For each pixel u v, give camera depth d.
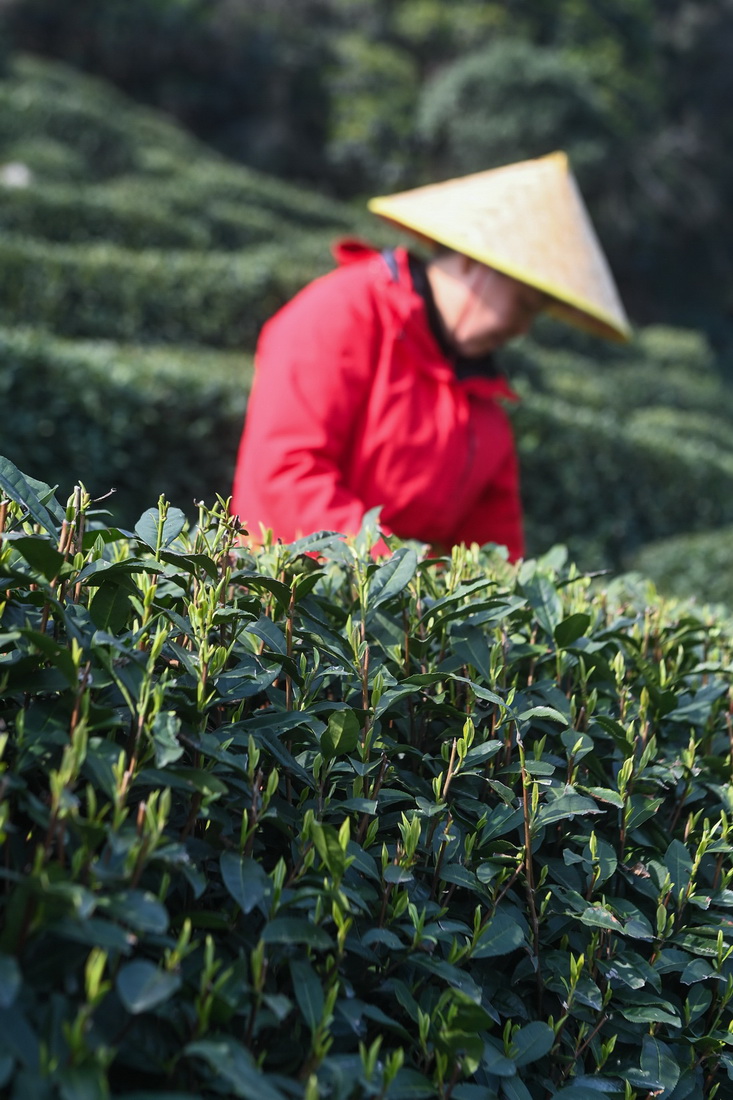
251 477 2.02
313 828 0.78
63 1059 0.62
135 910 0.65
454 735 0.99
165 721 0.75
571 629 1.09
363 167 19.36
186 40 18.56
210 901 0.82
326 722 0.98
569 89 18.17
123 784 0.71
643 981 0.92
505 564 1.40
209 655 0.84
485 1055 0.83
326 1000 0.75
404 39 20.33
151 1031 0.70
